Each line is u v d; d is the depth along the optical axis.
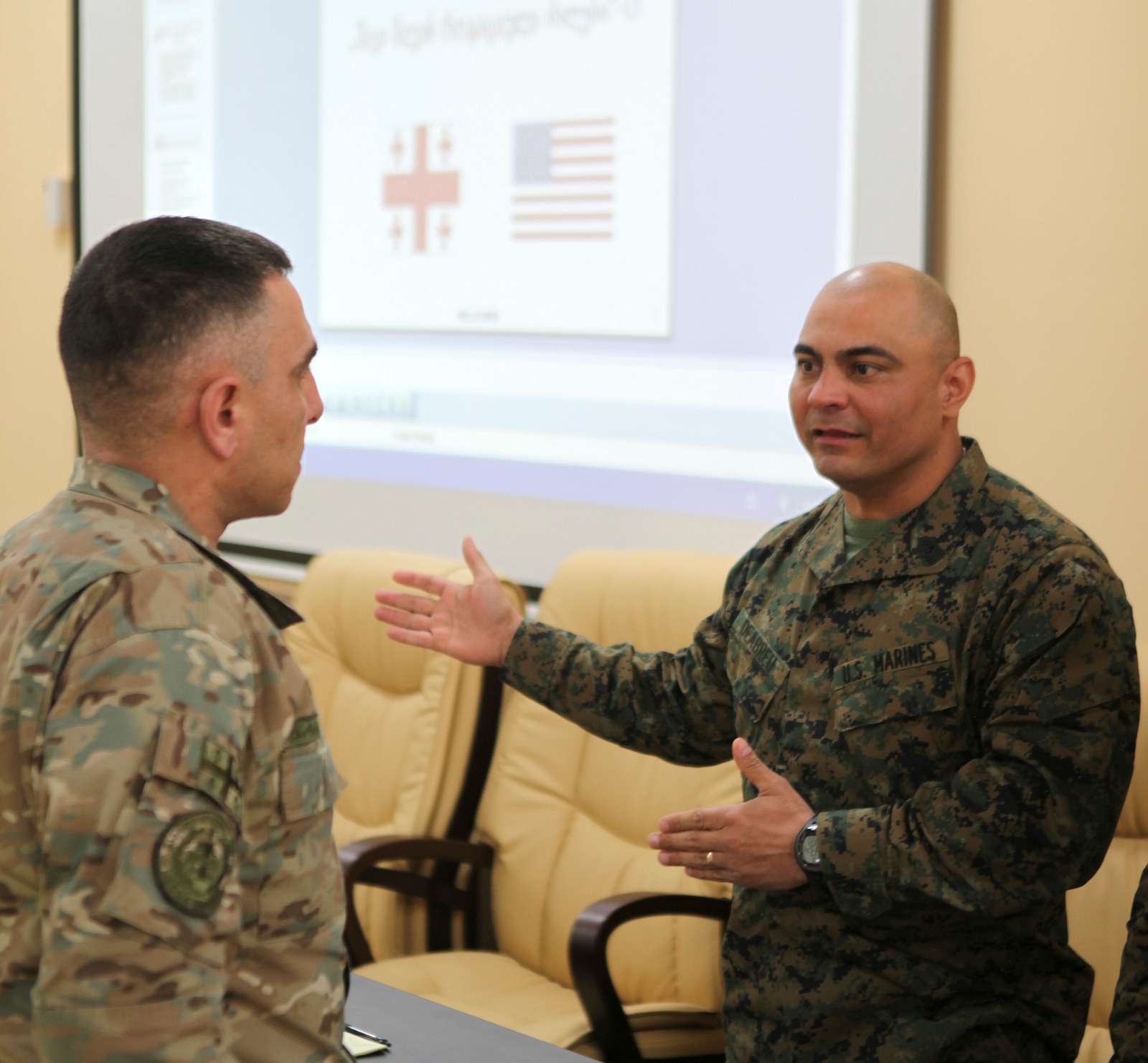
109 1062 0.94
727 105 2.99
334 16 3.77
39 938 1.02
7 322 4.70
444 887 2.81
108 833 0.96
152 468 1.14
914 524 1.64
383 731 2.96
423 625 1.91
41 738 1.01
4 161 4.69
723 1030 2.34
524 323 3.39
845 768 1.61
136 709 0.99
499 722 2.91
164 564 1.06
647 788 2.59
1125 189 2.51
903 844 1.52
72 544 1.08
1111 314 2.54
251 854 1.08
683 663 1.87
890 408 1.61
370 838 2.71
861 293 1.64
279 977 1.09
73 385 1.15
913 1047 1.55
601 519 3.26
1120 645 1.52
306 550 3.92
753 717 1.71
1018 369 2.66
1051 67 2.58
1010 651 1.53
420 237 3.60
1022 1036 1.60
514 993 2.57
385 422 3.70
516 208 3.39
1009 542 1.58
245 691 1.04
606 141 3.20
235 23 4.00
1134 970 1.47
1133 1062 1.45
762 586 1.79
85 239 4.43
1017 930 1.59
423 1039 1.56
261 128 3.96
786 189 2.90
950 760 1.58
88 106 4.39
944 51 2.70
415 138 3.60
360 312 3.75
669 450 3.13
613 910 2.21
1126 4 2.49
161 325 1.12
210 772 1.00
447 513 3.58
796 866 1.55
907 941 1.58
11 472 4.73
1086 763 1.49
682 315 3.09
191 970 0.97
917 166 2.71
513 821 2.75
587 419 3.28
